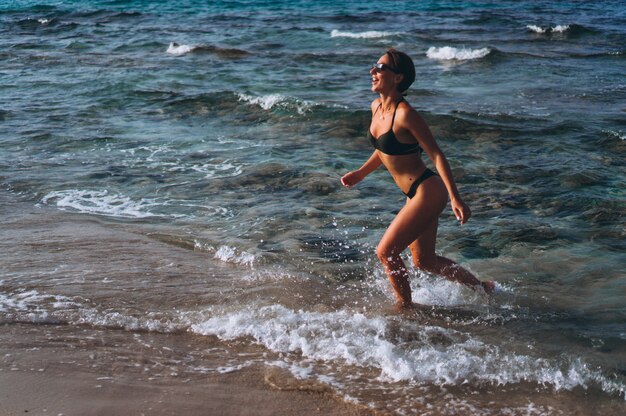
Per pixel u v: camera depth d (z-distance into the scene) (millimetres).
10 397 4105
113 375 4398
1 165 9539
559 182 8758
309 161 9695
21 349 4684
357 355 4707
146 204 8102
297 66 17500
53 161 9773
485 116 12055
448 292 5738
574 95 14227
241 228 7297
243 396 4219
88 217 7633
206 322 5148
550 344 4949
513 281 6031
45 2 33500
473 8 32500
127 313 5285
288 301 5590
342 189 8562
